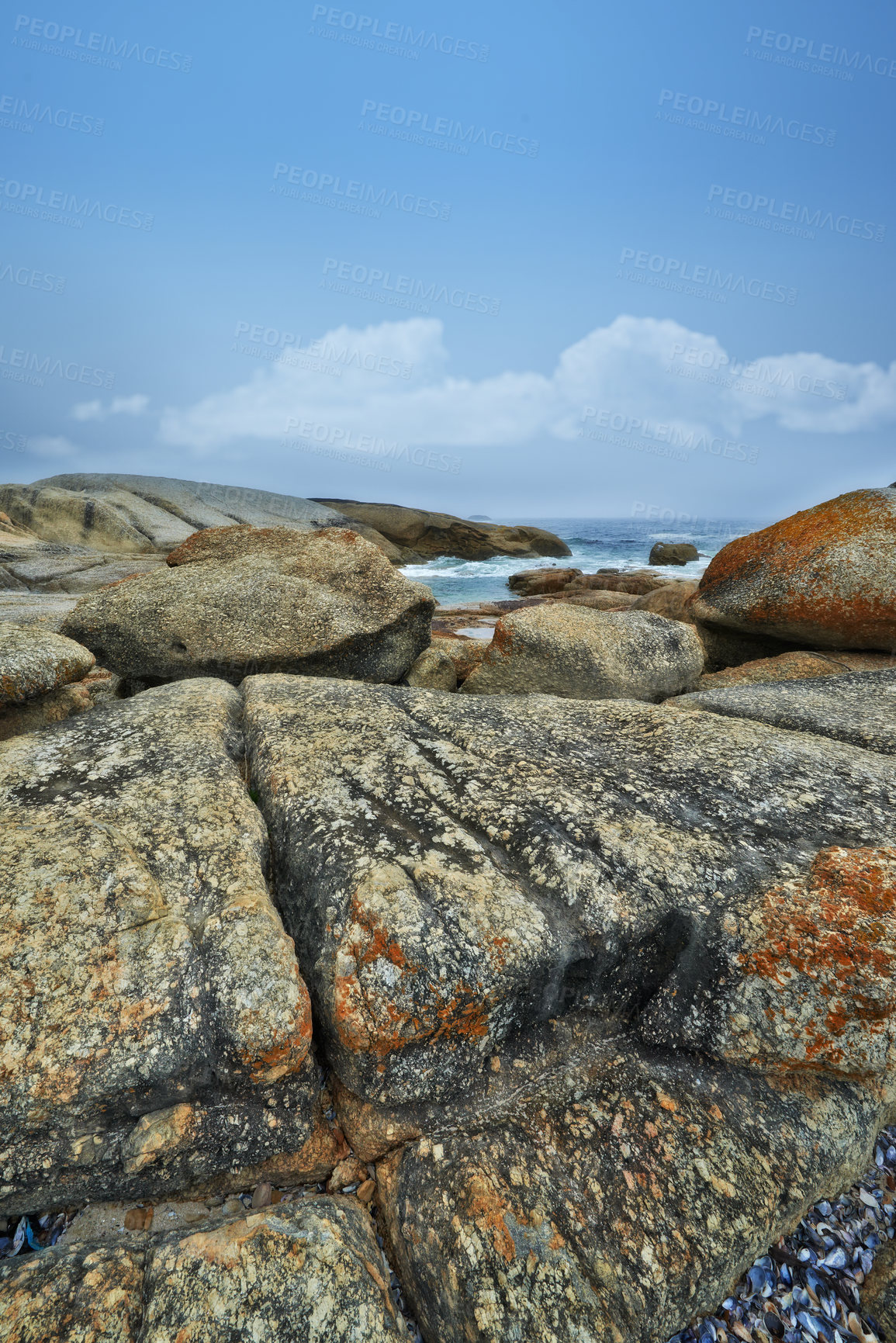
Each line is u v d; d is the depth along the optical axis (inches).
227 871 127.7
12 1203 99.5
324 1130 115.6
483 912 115.3
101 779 157.2
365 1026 104.0
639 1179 103.2
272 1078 104.7
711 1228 99.3
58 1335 83.3
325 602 304.3
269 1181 112.0
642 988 124.8
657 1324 93.2
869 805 152.9
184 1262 91.7
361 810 144.6
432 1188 102.5
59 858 116.3
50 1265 92.0
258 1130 106.3
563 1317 90.5
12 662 197.3
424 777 159.3
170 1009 101.9
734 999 116.1
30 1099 93.7
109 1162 100.0
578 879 124.7
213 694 220.2
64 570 864.3
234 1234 95.4
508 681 319.3
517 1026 118.4
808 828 143.9
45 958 103.1
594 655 310.8
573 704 220.7
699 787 159.2
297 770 160.7
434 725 195.3
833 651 360.8
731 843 137.8
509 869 130.0
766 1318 100.2
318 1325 86.8
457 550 1843.0
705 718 199.3
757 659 399.9
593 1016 124.8
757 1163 106.1
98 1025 98.9
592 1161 105.1
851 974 109.3
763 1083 116.5
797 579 347.9
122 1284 89.5
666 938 123.4
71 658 215.2
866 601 327.9
